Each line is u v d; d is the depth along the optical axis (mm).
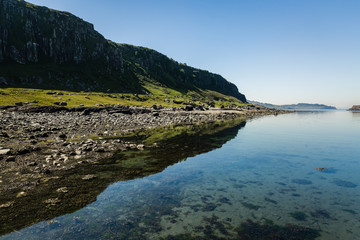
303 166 21391
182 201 12977
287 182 16672
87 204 12086
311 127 63125
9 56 182250
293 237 9430
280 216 11344
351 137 42344
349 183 16531
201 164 21391
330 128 60719
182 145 30688
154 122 62594
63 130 38719
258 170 19781
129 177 16734
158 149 27359
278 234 9664
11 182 14562
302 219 11055
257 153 27078
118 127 47188
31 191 13312
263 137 41156
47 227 9680
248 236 9469
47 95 115938
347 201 13289
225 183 16266
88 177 16172
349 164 22250
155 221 10578
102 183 15234
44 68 189750
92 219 10547
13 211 10883
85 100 117750
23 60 185750
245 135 43500
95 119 57656
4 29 184250
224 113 133125
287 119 101062
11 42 185500
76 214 10945
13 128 36062
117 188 14547
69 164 19109
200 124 65562
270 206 12508
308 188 15469
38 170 17078
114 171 17906
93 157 21781
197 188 15117
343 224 10586
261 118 105562
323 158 24844
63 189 13812
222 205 12539
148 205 12297
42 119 50344
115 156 22719
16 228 9500
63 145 26078
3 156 20250
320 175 18547
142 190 14430
